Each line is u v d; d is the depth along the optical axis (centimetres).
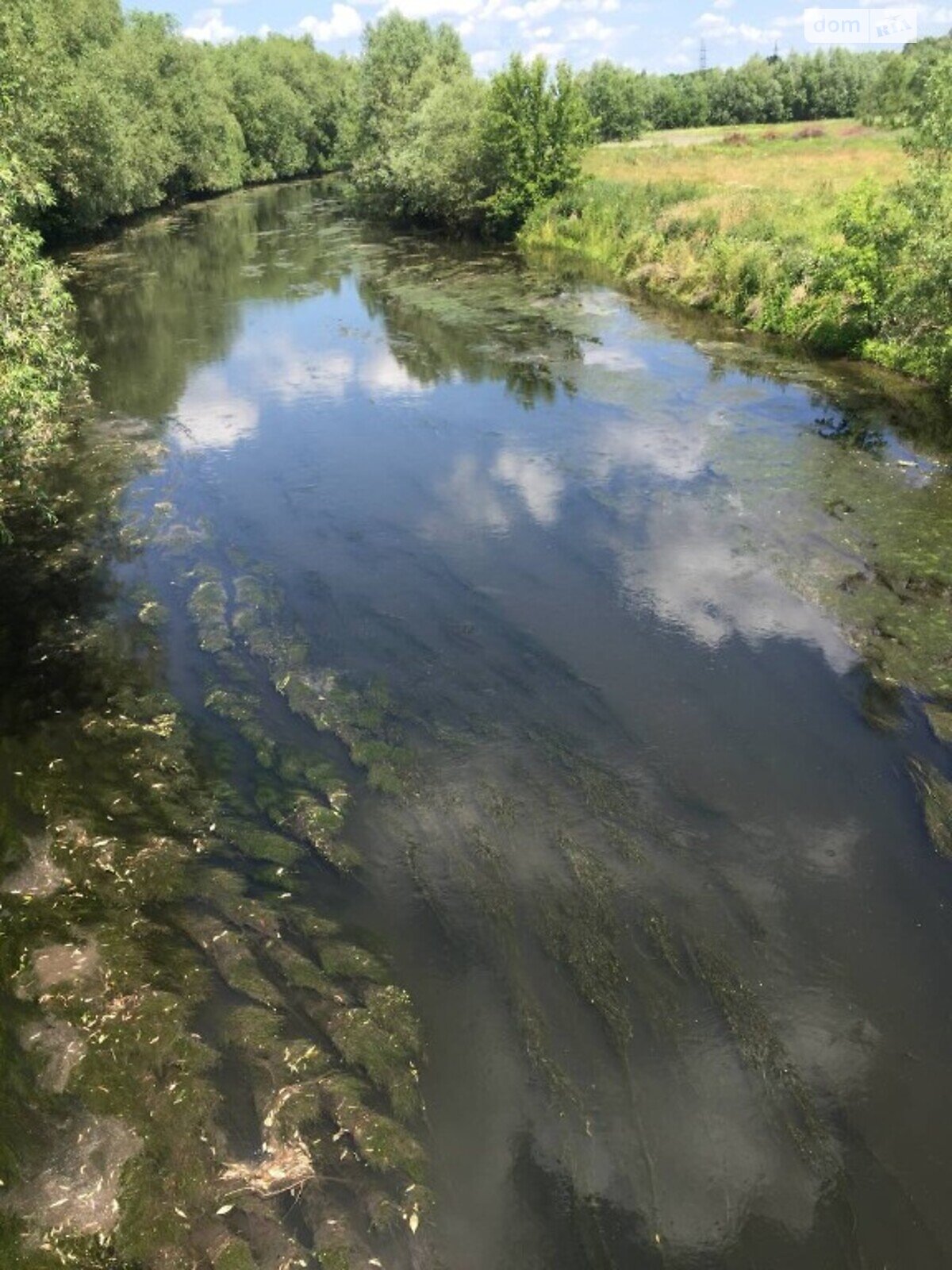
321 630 1257
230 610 1306
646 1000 743
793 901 831
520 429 1958
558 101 4000
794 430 1823
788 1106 669
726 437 1817
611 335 2595
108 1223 583
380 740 1041
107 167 4100
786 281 2473
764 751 1007
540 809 936
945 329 1850
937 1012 734
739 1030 720
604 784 967
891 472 1606
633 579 1351
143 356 2603
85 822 908
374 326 2842
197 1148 627
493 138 4116
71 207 4112
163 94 5619
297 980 752
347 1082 673
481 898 835
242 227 5034
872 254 2167
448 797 955
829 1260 582
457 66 5800
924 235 1888
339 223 5112
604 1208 610
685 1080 686
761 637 1199
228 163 6744
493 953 783
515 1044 712
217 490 1708
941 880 848
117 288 3491
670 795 953
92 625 1260
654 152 5431
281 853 886
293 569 1420
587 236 3703
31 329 1273
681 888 844
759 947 788
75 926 794
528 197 4103
